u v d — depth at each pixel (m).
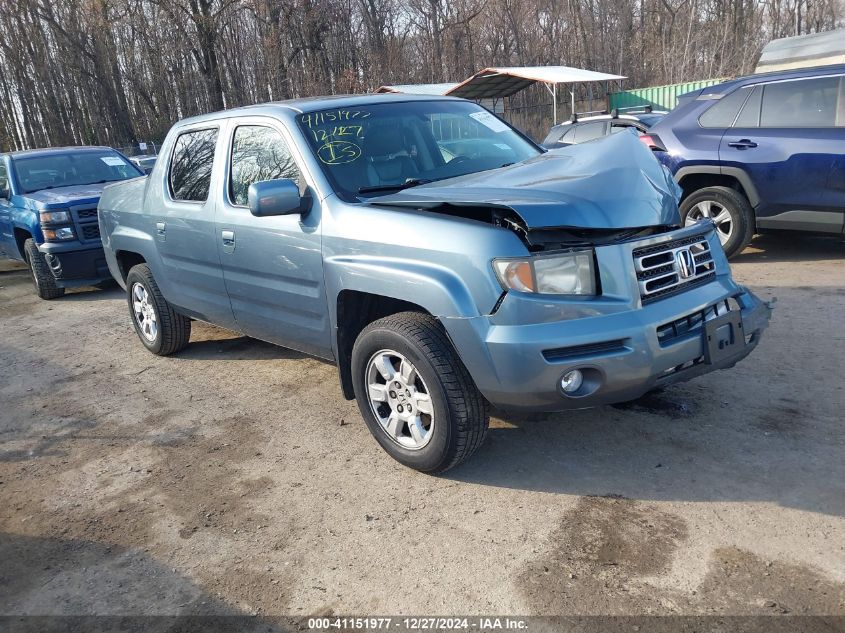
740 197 6.90
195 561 3.04
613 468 3.45
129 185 5.93
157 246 5.25
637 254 3.09
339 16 35.03
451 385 3.21
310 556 3.00
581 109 30.86
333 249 3.66
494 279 3.00
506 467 3.56
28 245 8.55
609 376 2.98
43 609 2.82
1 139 39.78
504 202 3.01
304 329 4.09
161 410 4.77
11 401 5.21
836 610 2.40
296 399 4.75
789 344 4.82
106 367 5.82
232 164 4.50
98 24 33.12
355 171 3.93
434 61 38.09
